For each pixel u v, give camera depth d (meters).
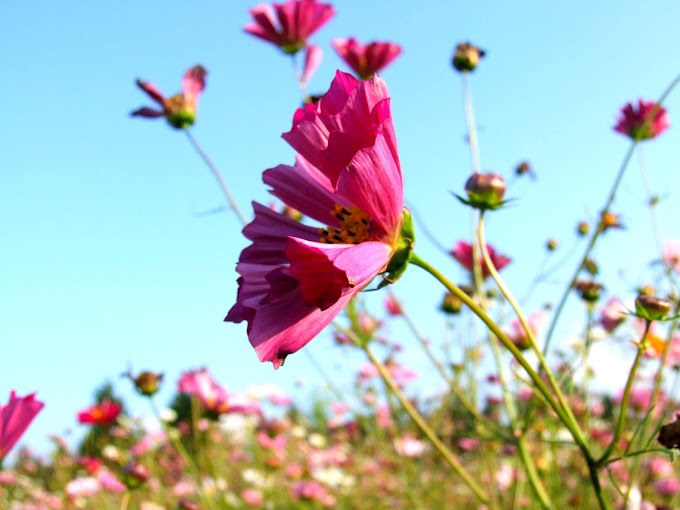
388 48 0.58
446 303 0.67
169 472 1.16
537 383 0.29
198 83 0.60
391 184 0.26
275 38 0.60
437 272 0.28
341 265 0.24
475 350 0.67
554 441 0.43
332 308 0.26
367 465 1.16
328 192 0.29
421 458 0.89
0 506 1.25
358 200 0.26
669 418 0.65
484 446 0.67
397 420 0.95
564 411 0.31
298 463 1.18
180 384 0.81
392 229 0.27
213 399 0.81
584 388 0.57
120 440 1.32
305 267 0.23
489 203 0.36
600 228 0.50
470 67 0.62
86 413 0.94
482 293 0.59
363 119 0.27
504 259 0.66
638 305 0.33
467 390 0.67
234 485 1.12
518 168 0.67
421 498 0.87
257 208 0.30
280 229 0.29
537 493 0.50
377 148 0.26
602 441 0.75
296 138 0.28
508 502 0.77
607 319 0.60
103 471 1.11
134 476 0.58
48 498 1.23
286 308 0.25
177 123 0.59
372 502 1.01
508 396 0.53
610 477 0.34
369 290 0.27
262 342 0.25
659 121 0.58
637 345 0.32
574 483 0.75
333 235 0.28
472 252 0.65
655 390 0.44
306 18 0.60
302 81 0.60
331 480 1.08
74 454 1.42
